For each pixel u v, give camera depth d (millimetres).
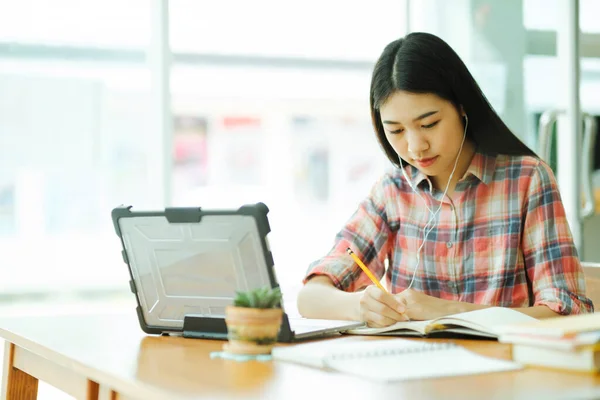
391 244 2168
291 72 4746
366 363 1312
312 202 7645
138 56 4527
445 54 1883
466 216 2018
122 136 4789
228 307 1479
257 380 1239
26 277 5250
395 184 2139
